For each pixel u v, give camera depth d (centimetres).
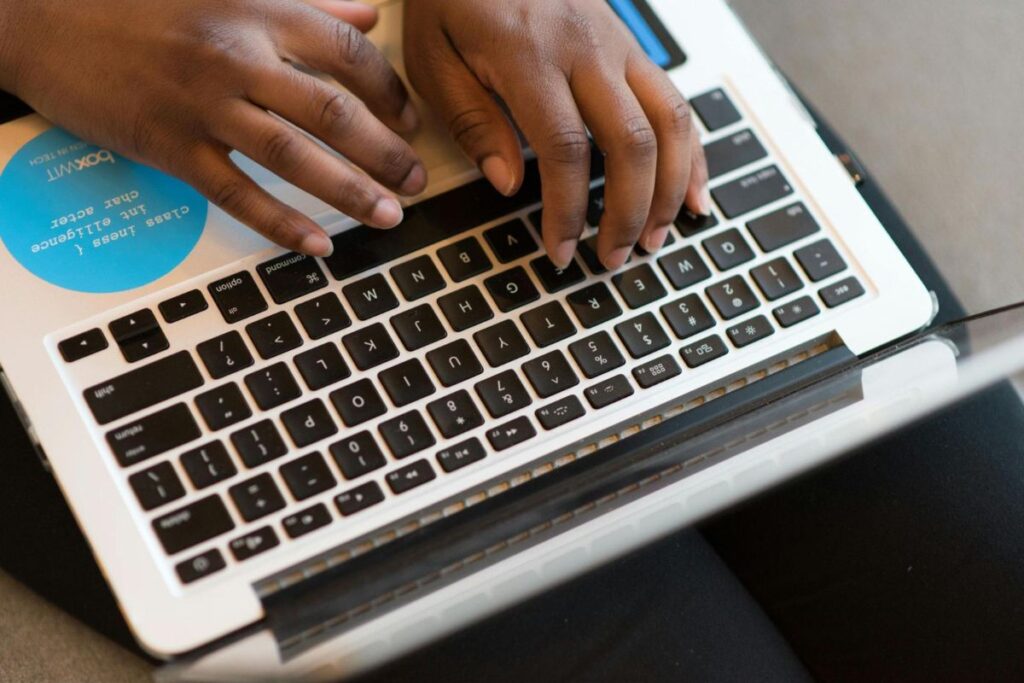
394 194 47
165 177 47
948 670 46
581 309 46
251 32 45
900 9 61
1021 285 55
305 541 42
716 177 50
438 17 48
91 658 47
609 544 41
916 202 56
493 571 40
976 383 45
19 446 49
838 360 47
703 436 44
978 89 60
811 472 46
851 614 49
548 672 48
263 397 43
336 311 45
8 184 46
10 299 44
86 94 45
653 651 49
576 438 44
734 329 47
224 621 40
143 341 44
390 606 39
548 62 46
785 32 61
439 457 43
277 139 44
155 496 42
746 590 51
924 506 49
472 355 45
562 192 45
